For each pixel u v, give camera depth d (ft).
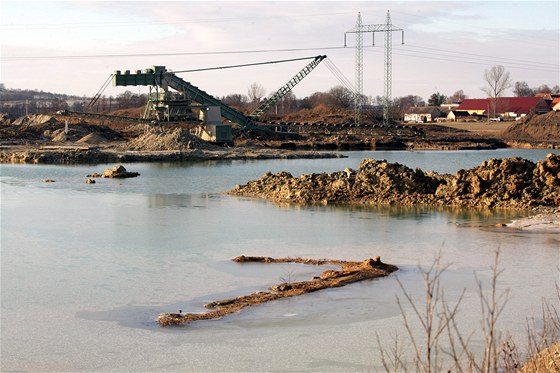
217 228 141.69
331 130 557.33
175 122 450.30
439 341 73.41
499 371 63.62
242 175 280.72
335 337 75.20
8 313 83.71
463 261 108.88
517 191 172.04
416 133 573.33
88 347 72.59
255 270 105.19
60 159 365.61
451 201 174.40
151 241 127.44
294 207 174.29
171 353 70.74
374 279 98.43
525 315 81.15
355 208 170.91
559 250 116.06
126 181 252.42
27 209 171.63
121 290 93.71
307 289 92.68
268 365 67.56
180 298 90.17
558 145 538.06
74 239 129.49
